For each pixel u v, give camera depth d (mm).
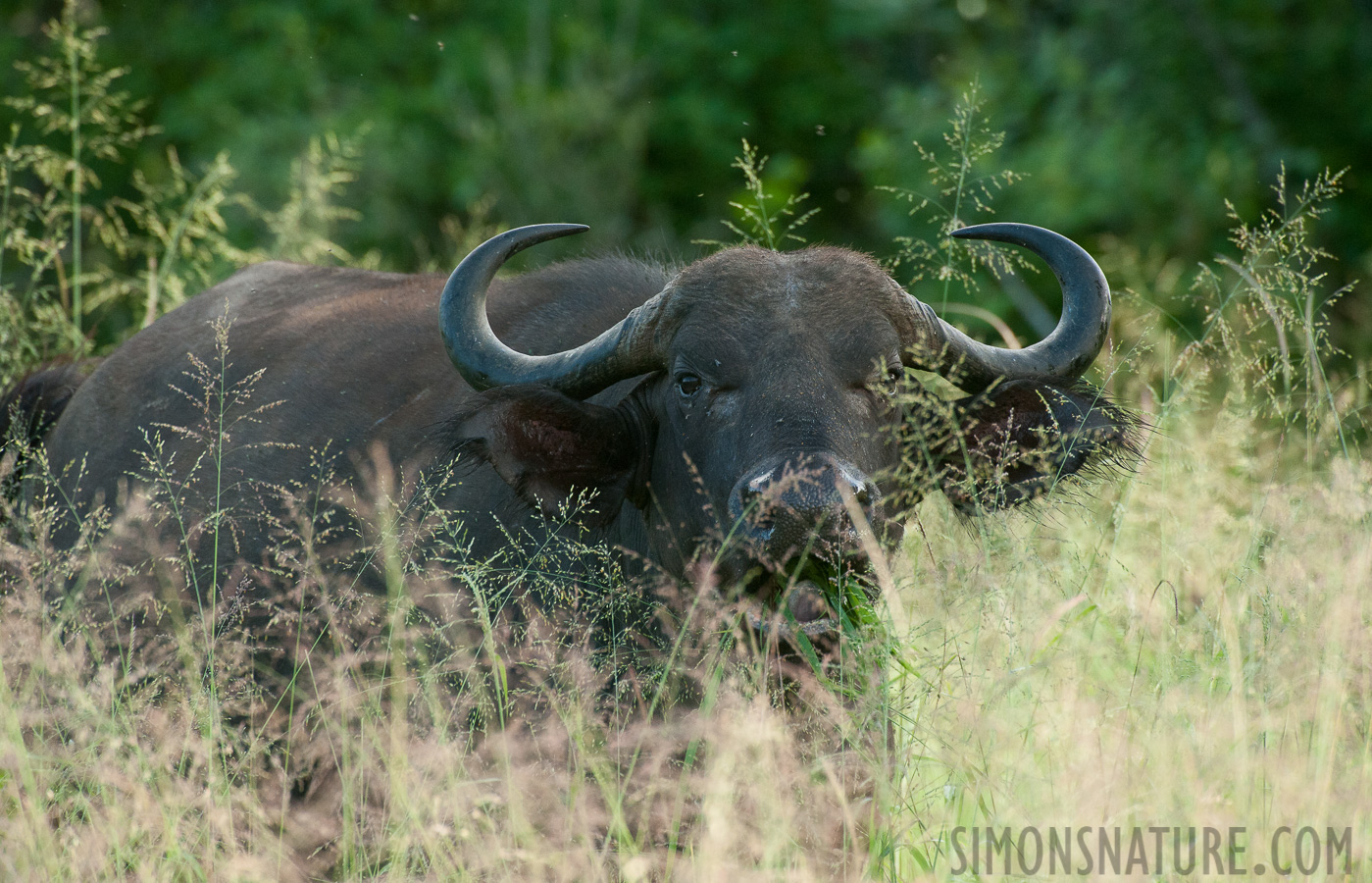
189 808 9797
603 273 12641
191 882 9406
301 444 12344
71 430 13859
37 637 11102
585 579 11094
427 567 11531
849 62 39031
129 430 13328
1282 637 10266
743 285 9742
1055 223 29562
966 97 16281
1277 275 14867
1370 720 9961
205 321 13875
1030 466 10672
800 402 9211
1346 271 29375
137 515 11859
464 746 10711
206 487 12477
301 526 11883
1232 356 14328
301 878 10609
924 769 10695
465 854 9453
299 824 10789
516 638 11031
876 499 8883
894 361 9688
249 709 11156
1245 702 9781
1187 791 8852
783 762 9297
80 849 9297
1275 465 13430
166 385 13336
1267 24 31953
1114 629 11500
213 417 12781
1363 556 10414
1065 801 8906
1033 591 10227
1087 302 10805
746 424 9281
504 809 10062
